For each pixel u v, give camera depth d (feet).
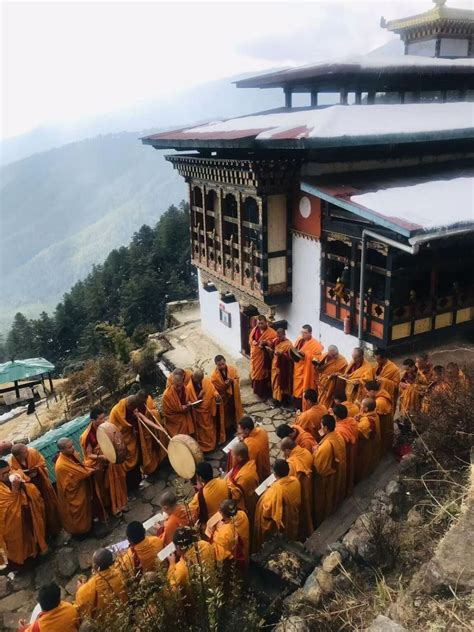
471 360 40.50
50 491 29.01
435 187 39.04
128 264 172.24
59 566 27.99
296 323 49.16
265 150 41.47
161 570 19.24
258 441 29.48
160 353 69.62
